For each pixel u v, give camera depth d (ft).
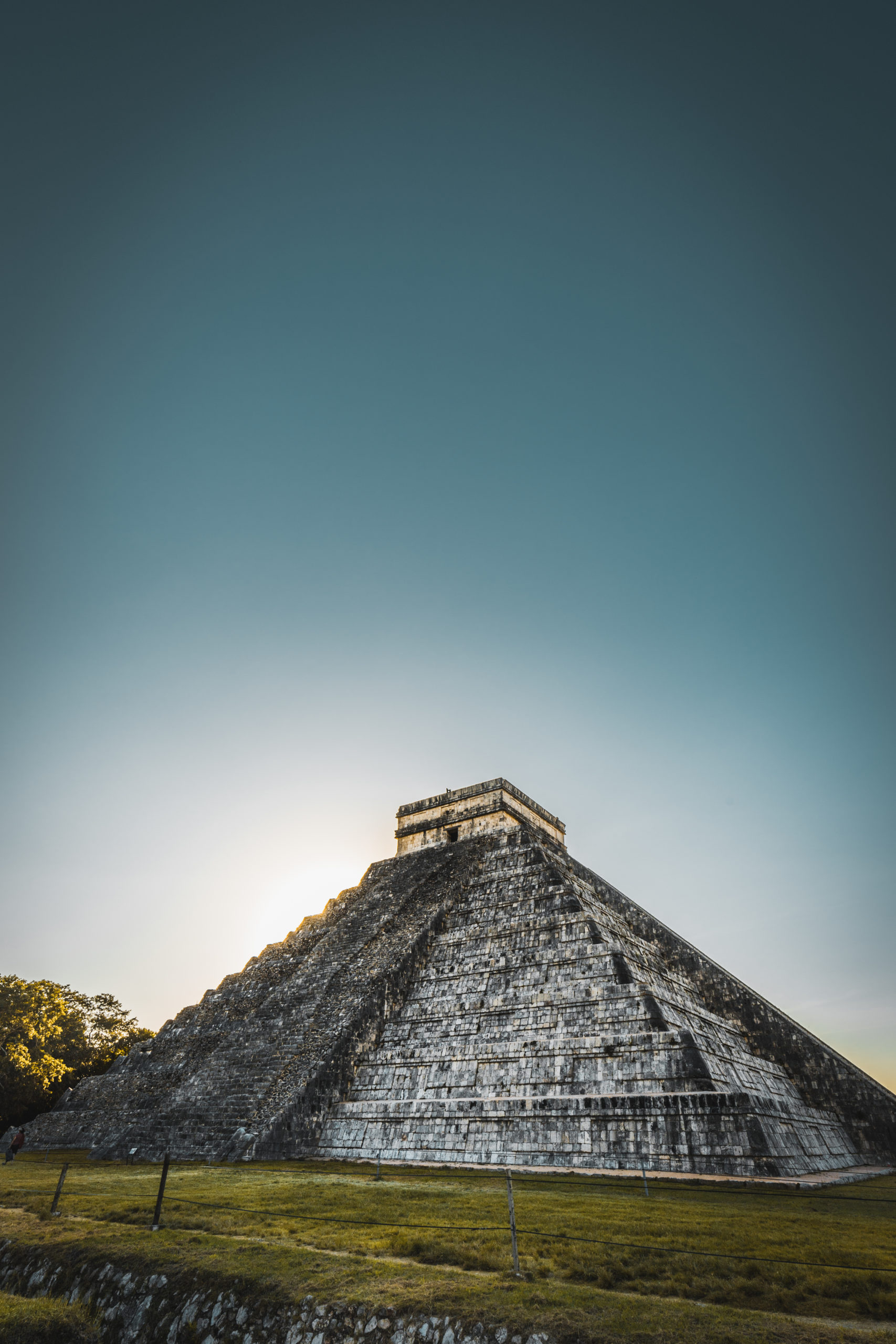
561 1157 65.72
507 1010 82.48
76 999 164.76
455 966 94.58
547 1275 31.91
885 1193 54.65
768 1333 24.89
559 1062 73.46
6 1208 50.62
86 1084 128.06
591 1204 45.98
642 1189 53.21
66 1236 42.29
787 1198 49.47
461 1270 33.22
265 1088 83.15
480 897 104.94
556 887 96.94
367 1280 32.45
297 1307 31.30
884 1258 31.22
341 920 123.85
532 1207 44.98
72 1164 76.89
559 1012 78.33
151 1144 81.61
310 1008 97.66
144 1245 39.22
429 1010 89.45
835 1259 31.35
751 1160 57.47
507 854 110.11
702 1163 59.31
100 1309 35.47
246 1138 74.69
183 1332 32.63
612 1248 34.35
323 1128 80.02
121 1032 171.22
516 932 93.81
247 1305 32.40
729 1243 34.55
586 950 83.82
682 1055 67.21
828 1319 26.09
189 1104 87.10
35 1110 136.15
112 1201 49.83
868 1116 84.48
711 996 101.60
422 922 104.99
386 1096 81.15
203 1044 118.42
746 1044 94.73
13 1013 120.06
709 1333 25.17
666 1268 31.40
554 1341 25.99
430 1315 28.81
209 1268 35.35
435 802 143.64
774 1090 81.10
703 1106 61.72
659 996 77.71
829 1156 72.74
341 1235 38.99
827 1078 88.79
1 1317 34.37
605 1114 65.92
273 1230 40.57
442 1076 79.51
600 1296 28.84
